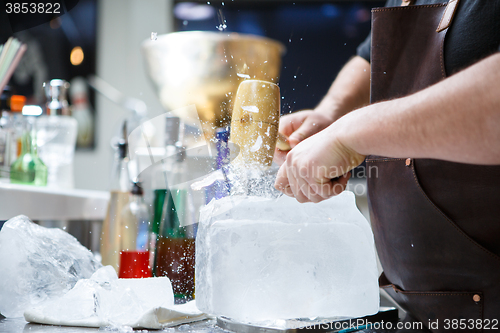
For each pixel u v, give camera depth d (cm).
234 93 88
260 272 52
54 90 141
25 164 115
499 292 53
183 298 77
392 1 85
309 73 218
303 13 221
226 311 52
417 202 57
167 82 90
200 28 250
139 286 64
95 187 254
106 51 257
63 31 251
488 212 53
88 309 59
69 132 140
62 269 65
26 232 64
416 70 62
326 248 53
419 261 58
